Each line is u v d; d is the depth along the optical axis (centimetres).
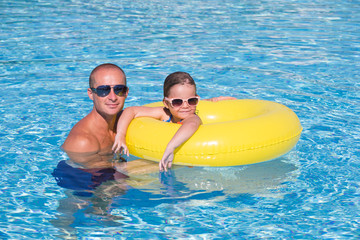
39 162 424
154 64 765
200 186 382
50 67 739
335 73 718
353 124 520
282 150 432
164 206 352
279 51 851
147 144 420
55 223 328
